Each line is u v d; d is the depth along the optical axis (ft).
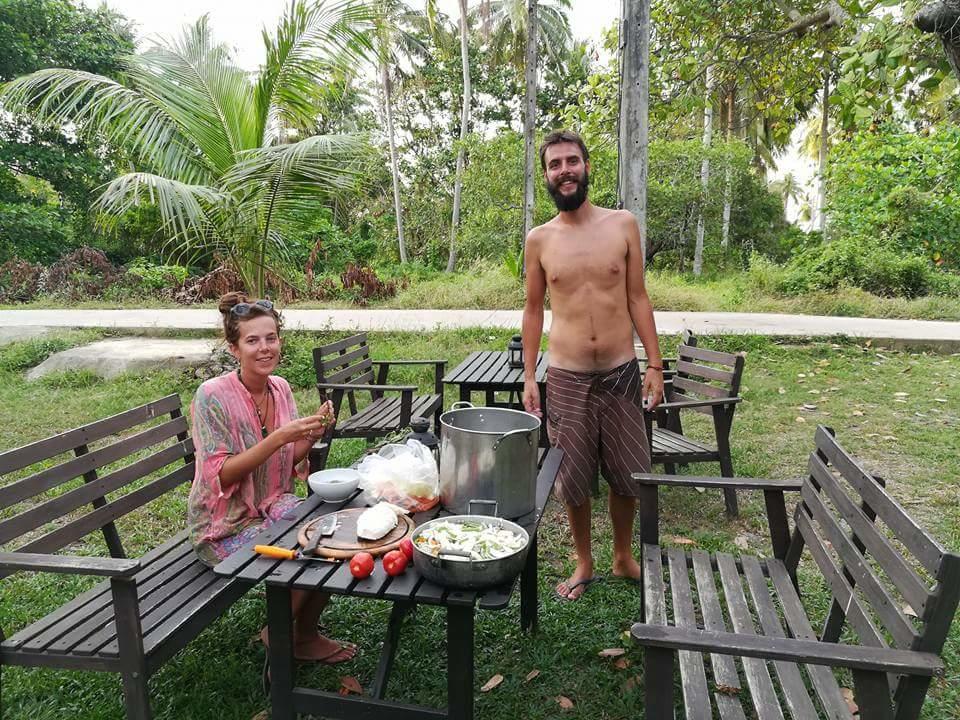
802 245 74.95
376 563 6.43
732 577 8.19
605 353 10.00
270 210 22.09
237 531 8.23
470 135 70.13
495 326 33.27
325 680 8.36
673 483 8.54
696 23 24.71
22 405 21.74
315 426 8.04
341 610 9.89
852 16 19.71
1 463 7.48
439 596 5.83
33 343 29.58
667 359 15.56
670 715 5.62
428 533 6.38
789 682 6.35
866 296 42.01
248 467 8.00
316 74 22.95
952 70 11.30
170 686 8.28
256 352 8.25
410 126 96.53
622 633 9.33
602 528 12.96
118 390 23.62
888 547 6.08
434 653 8.92
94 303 49.08
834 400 21.52
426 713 6.46
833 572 7.19
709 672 7.82
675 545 12.05
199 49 22.30
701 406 13.01
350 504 7.80
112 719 7.69
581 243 9.98
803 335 29.73
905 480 15.06
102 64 68.74
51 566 6.32
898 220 45.47
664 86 26.03
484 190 67.31
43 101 20.53
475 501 6.86
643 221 22.16
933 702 7.95
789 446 17.44
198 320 36.94
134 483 14.98
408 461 7.65
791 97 27.96
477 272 59.31
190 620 7.17
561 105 92.07
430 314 40.01
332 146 20.53
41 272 56.70
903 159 42.96
